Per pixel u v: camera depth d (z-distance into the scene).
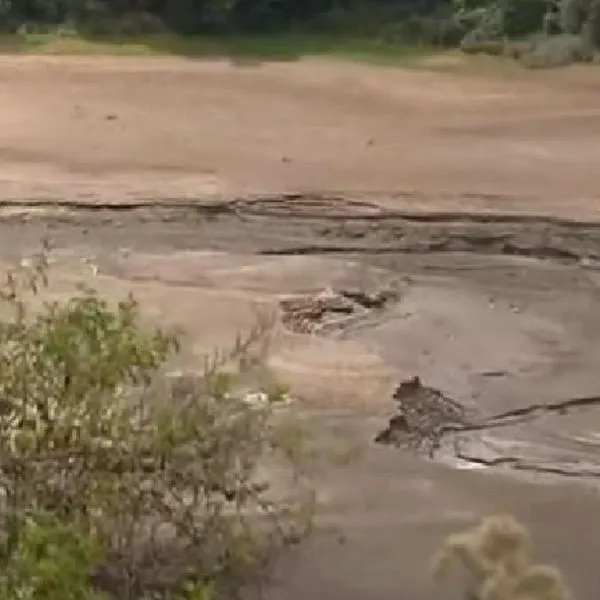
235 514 26.95
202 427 22.97
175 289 44.28
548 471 33.28
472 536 13.77
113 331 22.41
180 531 24.14
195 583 22.08
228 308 42.56
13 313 37.41
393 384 37.16
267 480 30.80
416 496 31.67
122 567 23.34
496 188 54.84
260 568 26.91
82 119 64.06
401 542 29.62
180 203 52.31
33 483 21.66
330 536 29.52
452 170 57.12
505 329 41.78
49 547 18.42
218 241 49.09
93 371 21.92
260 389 30.94
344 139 61.56
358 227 50.31
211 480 23.38
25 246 48.25
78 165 57.12
